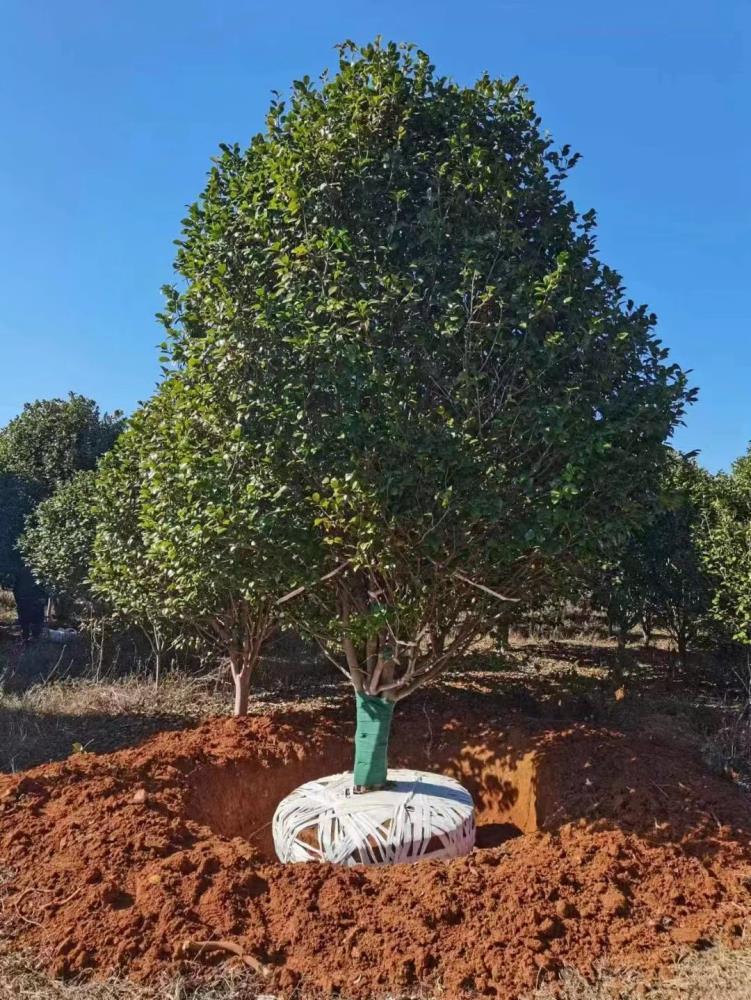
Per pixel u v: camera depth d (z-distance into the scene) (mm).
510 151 4738
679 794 5098
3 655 10906
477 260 4062
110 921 3584
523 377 4152
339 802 4871
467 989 3182
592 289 4449
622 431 3953
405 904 3689
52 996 3168
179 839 4445
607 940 3484
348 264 4293
